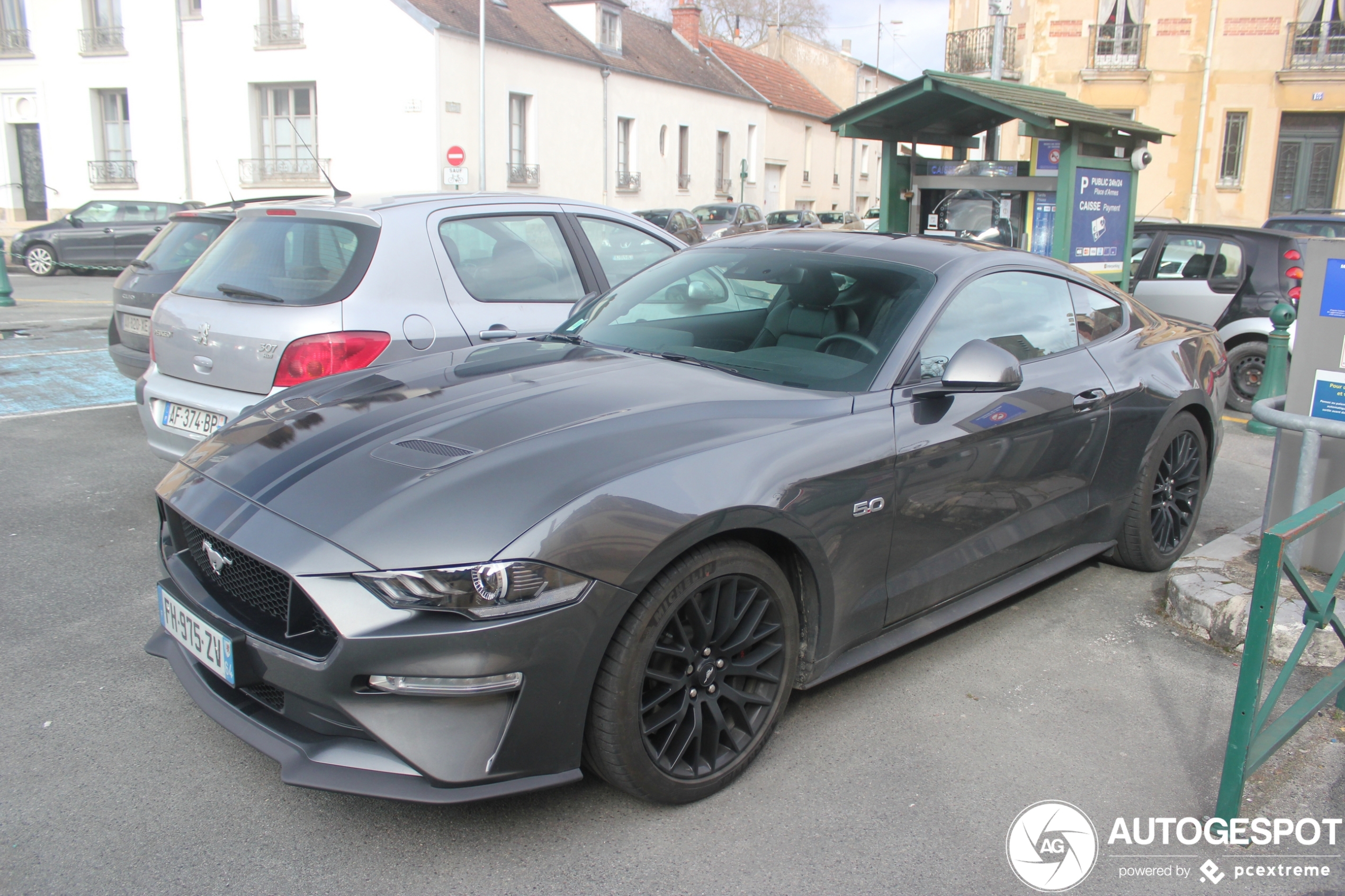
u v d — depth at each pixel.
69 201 27.55
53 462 5.89
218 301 4.43
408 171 23.66
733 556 2.56
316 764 2.30
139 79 25.97
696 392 2.95
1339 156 23.45
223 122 25.31
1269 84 23.12
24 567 4.26
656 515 2.39
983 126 8.76
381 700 2.21
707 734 2.66
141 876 2.32
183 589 2.64
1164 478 4.37
